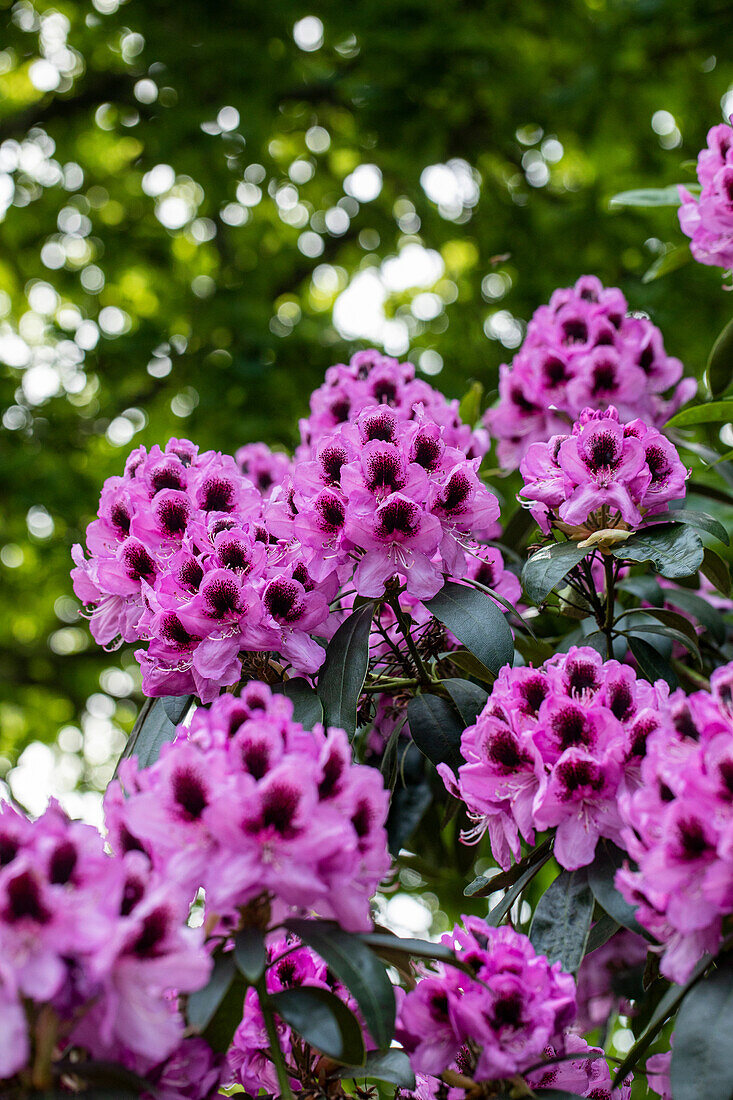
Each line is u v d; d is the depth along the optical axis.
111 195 4.37
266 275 4.21
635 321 2.09
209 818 1.44
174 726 1.80
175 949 1.41
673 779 1.45
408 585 1.71
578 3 3.85
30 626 4.70
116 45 4.04
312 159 4.45
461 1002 1.51
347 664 1.74
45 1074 1.39
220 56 3.64
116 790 1.51
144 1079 1.42
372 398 2.06
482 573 1.90
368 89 3.59
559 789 1.60
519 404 2.10
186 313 4.07
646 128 3.80
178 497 1.79
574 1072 1.59
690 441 2.29
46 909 1.38
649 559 1.74
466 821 2.11
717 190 1.94
